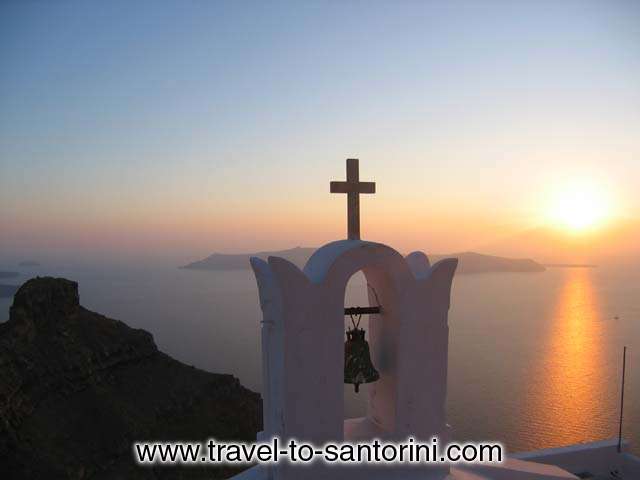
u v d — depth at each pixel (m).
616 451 11.97
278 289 6.54
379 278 7.38
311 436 6.82
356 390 7.27
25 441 37.50
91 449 40.75
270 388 7.09
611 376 100.50
